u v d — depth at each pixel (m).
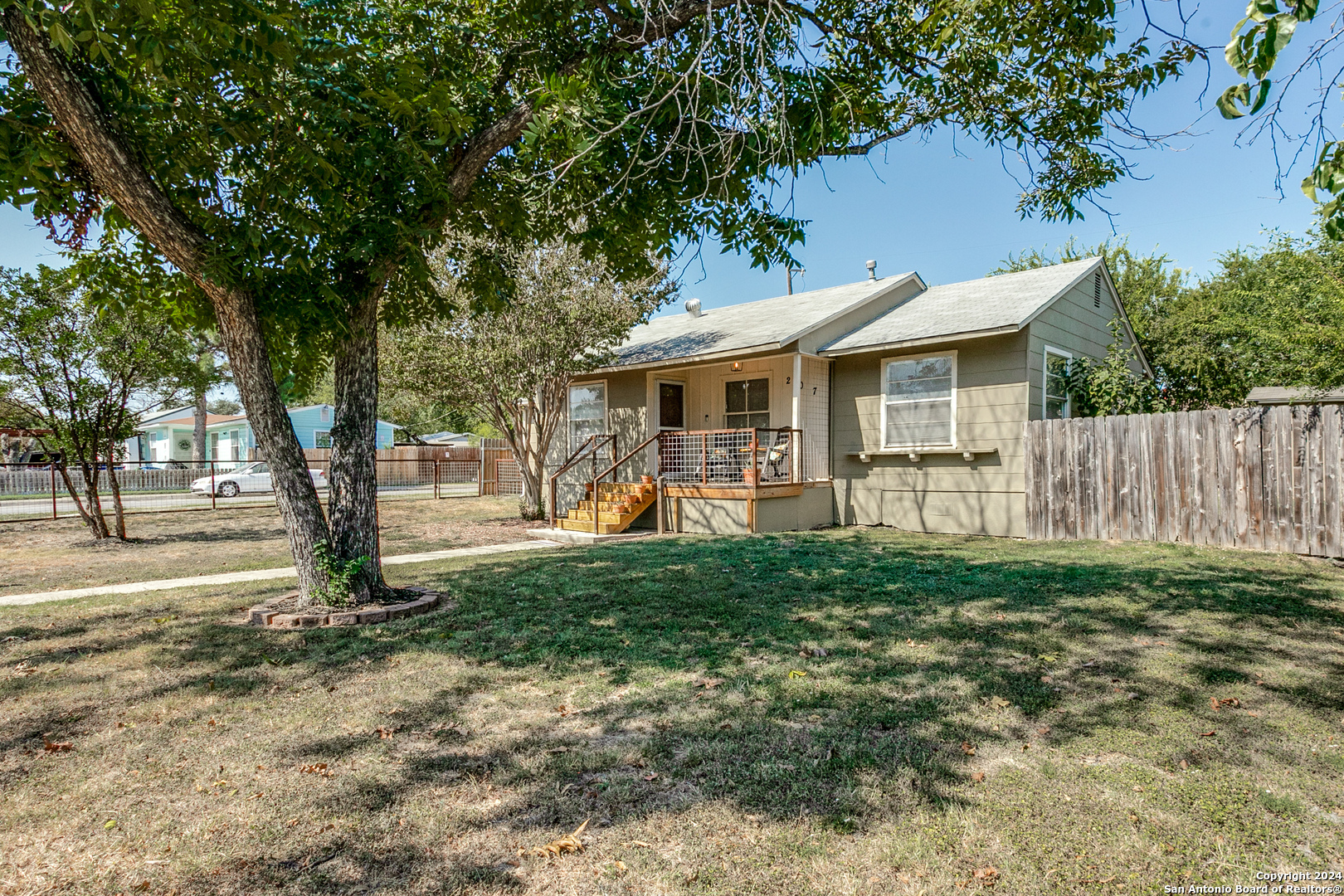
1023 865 2.39
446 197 5.96
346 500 6.27
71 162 5.32
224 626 5.79
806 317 13.12
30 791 3.00
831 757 3.20
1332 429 8.08
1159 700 3.82
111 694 4.17
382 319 7.77
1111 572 7.26
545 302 12.84
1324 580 6.78
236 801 2.90
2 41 4.51
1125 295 24.72
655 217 7.47
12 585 8.15
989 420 11.10
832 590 6.75
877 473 12.62
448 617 5.98
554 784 3.00
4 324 11.00
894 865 2.40
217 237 5.39
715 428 14.55
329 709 3.91
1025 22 5.84
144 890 2.32
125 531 13.40
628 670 4.49
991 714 3.66
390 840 2.60
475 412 15.81
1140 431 9.67
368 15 6.12
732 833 2.60
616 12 6.34
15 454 25.98
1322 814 2.71
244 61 4.82
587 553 9.80
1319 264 11.88
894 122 7.27
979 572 7.44
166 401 13.03
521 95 7.18
